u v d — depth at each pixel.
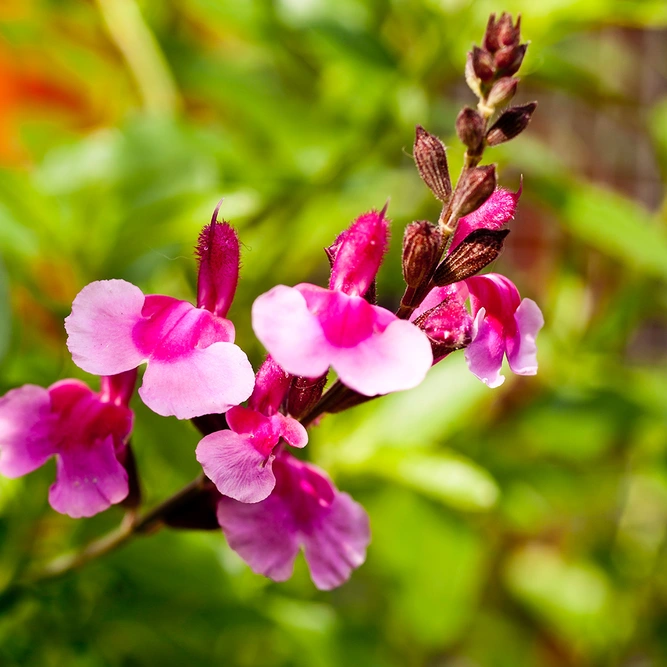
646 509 0.52
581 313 0.41
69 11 0.40
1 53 0.41
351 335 0.22
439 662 0.57
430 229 0.22
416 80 0.34
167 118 0.32
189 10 0.41
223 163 0.32
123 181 0.31
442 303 0.23
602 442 0.39
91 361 0.22
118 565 0.29
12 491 0.29
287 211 0.33
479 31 0.35
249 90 0.38
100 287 0.22
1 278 0.29
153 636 0.30
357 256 0.23
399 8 0.35
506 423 0.38
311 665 0.30
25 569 0.28
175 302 0.23
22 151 0.41
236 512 0.23
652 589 0.47
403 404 0.32
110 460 0.24
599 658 0.48
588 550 0.50
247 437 0.23
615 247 0.36
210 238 0.23
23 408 0.24
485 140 0.23
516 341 0.23
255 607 0.29
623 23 0.36
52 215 0.31
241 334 0.32
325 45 0.34
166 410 0.22
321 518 0.24
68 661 0.29
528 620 0.54
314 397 0.23
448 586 0.39
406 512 0.38
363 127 0.34
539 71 0.39
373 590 0.43
